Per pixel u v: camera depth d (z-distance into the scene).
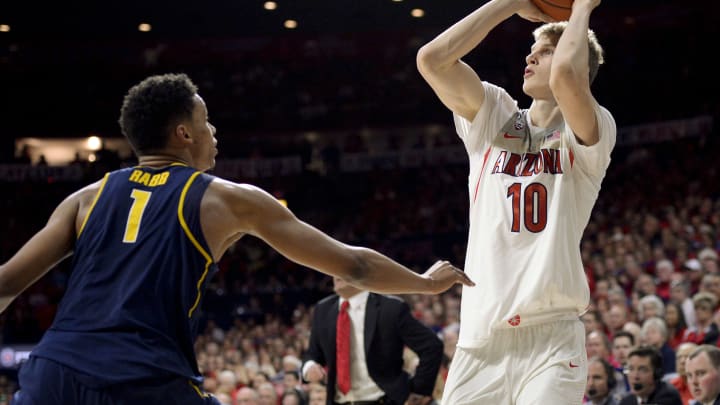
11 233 22.61
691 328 9.00
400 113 24.66
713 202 16.48
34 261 2.40
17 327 18.02
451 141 24.11
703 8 22.75
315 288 18.30
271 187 24.20
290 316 18.16
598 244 15.05
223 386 9.10
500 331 3.13
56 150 24.75
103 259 2.35
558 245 3.09
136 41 25.00
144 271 2.30
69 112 24.50
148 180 2.43
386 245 20.73
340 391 5.16
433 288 2.62
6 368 16.42
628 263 12.07
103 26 23.69
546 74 3.23
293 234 2.44
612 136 3.15
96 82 24.78
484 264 3.18
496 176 3.22
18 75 24.50
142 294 2.28
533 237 3.13
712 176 18.23
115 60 24.94
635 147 21.97
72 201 2.48
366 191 23.77
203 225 2.36
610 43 23.58
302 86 25.34
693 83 22.25
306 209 23.69
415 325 5.12
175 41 25.19
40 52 24.61
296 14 23.23
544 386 3.01
